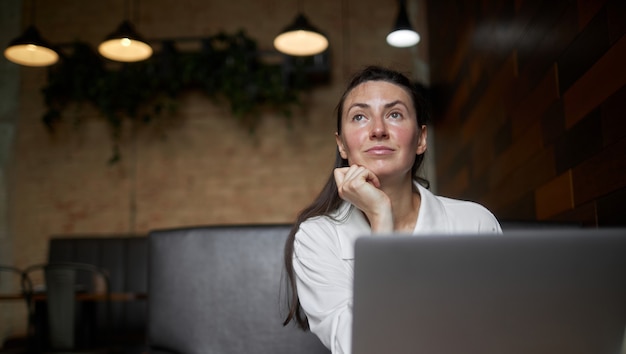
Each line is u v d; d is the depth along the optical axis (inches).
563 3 79.4
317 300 51.3
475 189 141.5
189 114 221.5
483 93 130.1
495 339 34.0
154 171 219.5
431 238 32.8
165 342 76.2
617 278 33.7
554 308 33.8
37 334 145.9
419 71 218.4
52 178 220.2
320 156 216.5
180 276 77.0
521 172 102.3
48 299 134.9
